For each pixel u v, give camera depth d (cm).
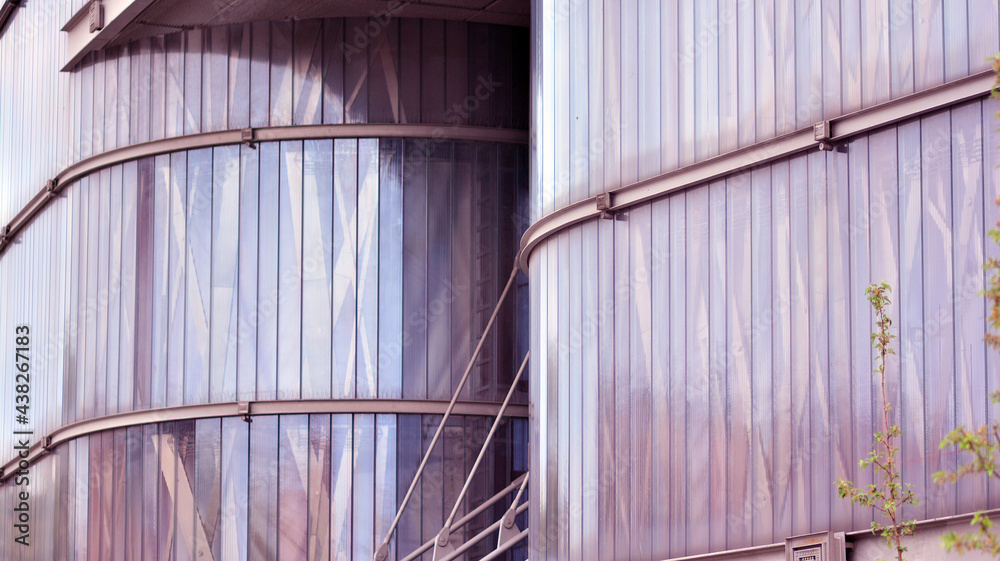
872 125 1172
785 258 1257
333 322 2188
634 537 1418
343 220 2209
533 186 1705
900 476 1119
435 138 2236
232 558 2145
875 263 1163
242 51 2266
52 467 2533
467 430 2189
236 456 2175
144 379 2264
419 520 2139
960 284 1086
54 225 2606
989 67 1075
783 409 1240
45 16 2728
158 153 2309
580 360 1544
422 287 2203
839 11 1218
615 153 1510
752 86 1316
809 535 1185
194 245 2248
